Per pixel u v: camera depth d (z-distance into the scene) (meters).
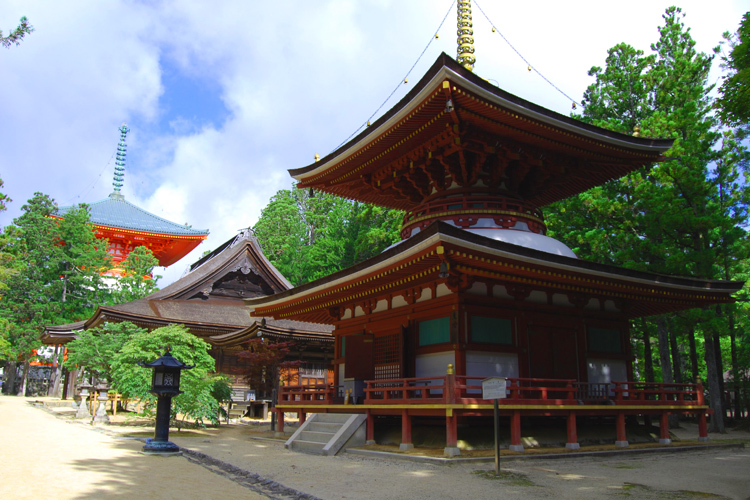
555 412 17.47
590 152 22.27
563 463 15.66
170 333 24.83
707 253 26.47
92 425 25.17
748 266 34.75
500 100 17.78
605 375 21.25
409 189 24.48
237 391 39.94
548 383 19.22
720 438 26.27
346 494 10.82
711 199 30.41
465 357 17.34
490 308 18.22
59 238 63.69
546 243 21.44
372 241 51.22
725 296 22.20
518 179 22.84
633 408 19.44
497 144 20.55
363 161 23.14
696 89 34.28
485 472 13.50
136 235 81.62
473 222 21.44
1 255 39.47
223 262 46.81
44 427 23.02
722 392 33.53
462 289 17.77
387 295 21.20
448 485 11.77
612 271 18.66
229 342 37.16
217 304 46.06
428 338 18.84
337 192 27.41
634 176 30.06
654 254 28.77
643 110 36.78
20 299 58.59
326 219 72.00
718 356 33.91
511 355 18.52
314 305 23.59
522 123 19.23
